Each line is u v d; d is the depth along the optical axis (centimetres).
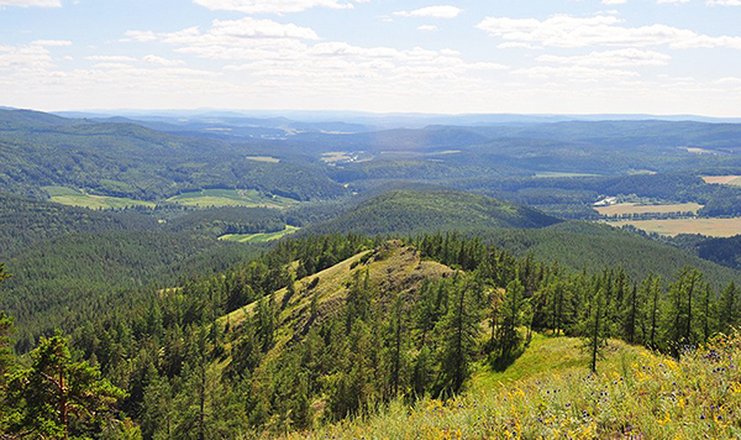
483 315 8138
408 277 12762
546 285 9600
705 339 6297
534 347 7175
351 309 11275
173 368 12244
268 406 7906
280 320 13388
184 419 6925
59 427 2086
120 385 11006
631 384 1183
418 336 8250
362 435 1421
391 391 5941
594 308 6166
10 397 2127
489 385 6134
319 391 7769
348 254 18575
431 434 1205
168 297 17050
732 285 6781
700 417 928
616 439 974
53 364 2133
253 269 18612
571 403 1155
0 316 2509
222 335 13500
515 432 1076
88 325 14338
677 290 6756
